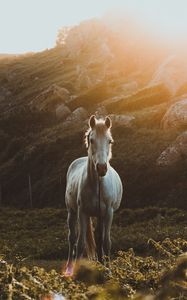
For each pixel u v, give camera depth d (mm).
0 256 4828
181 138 30281
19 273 4512
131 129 36656
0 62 103625
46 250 15602
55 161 36406
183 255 3424
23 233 19797
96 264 5203
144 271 6137
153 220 20141
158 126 36688
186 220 19828
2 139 45812
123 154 32438
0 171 38250
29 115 50031
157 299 3279
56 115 49344
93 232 10688
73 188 10797
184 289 3271
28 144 42438
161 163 29578
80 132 38344
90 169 9562
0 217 24672
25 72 84812
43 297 3982
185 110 34375
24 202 33500
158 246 6391
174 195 26875
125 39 75812
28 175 36375
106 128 9172
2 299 3699
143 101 45000
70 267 11219
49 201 32094
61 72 77000
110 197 9891
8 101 69438
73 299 3994
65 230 19438
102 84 53844
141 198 28016
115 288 3645
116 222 21625
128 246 15477
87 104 50750
